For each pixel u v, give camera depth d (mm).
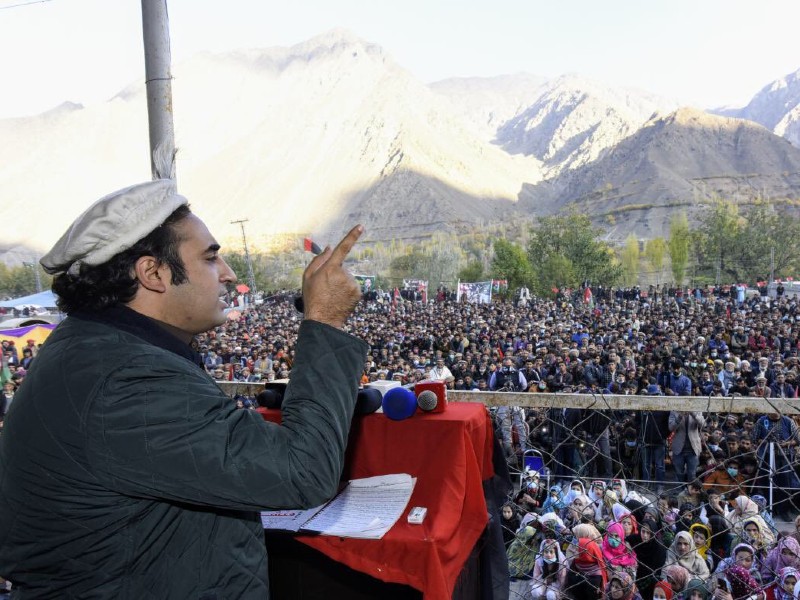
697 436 6789
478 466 1719
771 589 3842
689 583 3730
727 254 96250
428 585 1408
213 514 1175
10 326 19469
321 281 1291
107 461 1055
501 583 1947
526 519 3951
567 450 5000
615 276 86500
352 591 1567
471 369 13734
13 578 1125
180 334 1274
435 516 1518
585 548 3576
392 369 13617
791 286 48000
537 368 13000
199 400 1116
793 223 97438
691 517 4496
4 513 1113
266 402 1946
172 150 2980
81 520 1069
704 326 23141
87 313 1211
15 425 1117
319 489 1130
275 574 1626
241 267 80500
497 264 71250
